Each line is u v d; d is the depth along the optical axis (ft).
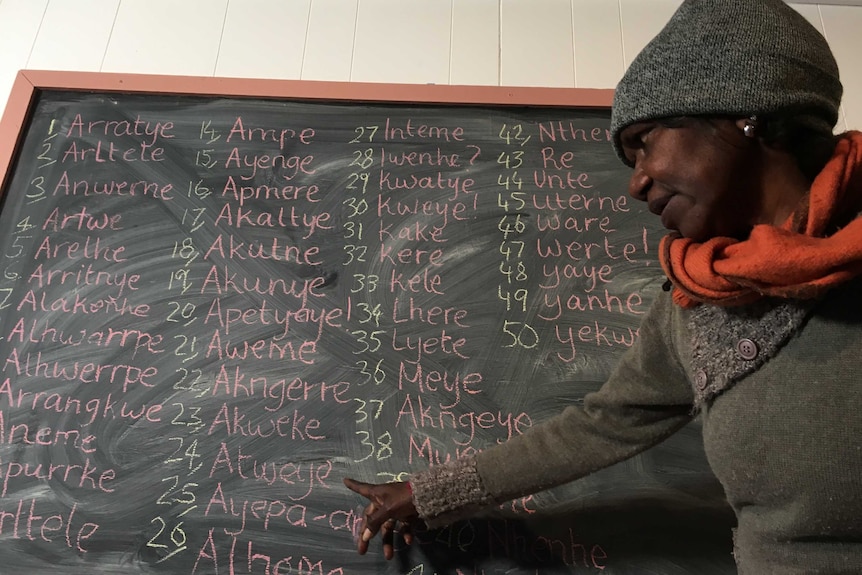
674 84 1.71
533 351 3.16
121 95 3.71
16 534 2.82
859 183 1.68
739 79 1.63
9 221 3.39
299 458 2.96
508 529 2.83
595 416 2.42
